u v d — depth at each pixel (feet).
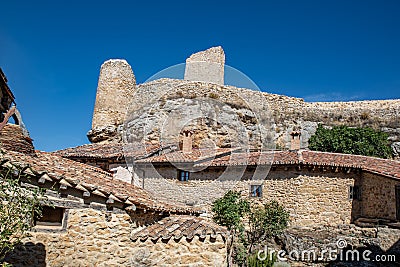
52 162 24.40
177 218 25.58
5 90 24.31
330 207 46.85
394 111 86.17
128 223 22.15
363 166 47.65
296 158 47.26
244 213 41.98
